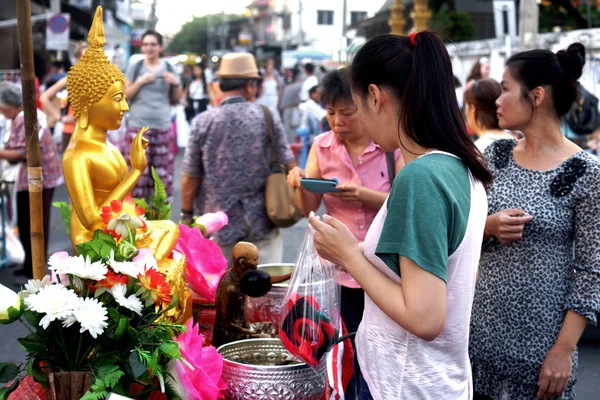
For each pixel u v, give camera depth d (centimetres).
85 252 189
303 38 5534
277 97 1602
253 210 419
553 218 237
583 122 657
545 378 237
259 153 417
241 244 228
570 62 239
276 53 5234
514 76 243
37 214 223
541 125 244
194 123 422
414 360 176
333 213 327
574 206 237
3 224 651
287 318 198
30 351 184
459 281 175
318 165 332
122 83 216
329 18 5884
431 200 165
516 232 236
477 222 177
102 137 217
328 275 201
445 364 179
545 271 239
